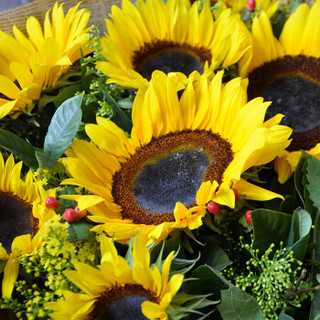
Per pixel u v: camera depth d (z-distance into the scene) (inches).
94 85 26.8
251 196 24.4
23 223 25.7
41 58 27.3
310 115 27.1
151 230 24.5
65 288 24.0
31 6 30.2
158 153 26.0
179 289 23.4
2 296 24.4
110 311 23.5
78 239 24.4
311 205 24.5
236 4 29.7
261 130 24.2
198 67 28.2
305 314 24.2
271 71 28.0
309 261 24.1
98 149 25.8
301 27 27.8
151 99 26.0
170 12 28.1
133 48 28.3
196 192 25.2
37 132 27.9
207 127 26.0
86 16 27.9
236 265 25.2
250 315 23.2
